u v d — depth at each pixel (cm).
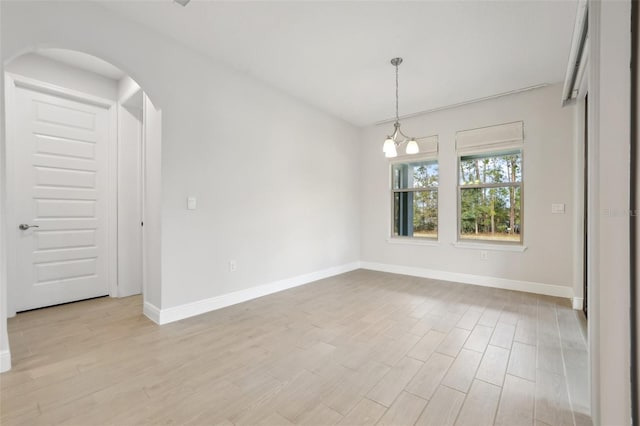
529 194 385
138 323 280
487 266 418
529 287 385
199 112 305
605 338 131
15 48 201
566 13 238
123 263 372
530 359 213
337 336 252
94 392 173
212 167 317
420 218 492
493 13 239
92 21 234
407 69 334
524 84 367
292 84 376
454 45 286
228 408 160
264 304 338
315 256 454
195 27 265
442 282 440
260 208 369
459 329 266
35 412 156
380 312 311
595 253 141
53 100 328
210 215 315
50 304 328
